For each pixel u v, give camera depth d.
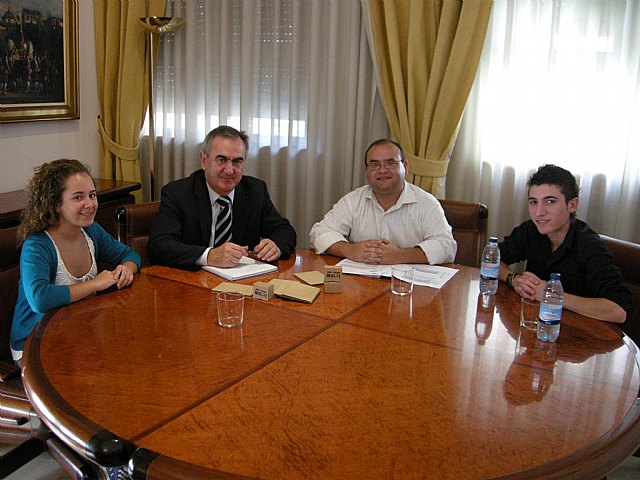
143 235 2.50
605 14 2.80
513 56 2.99
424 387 1.31
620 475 2.17
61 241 1.98
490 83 3.07
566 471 1.03
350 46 3.26
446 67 3.00
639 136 2.83
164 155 3.87
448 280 2.15
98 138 3.77
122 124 3.67
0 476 1.85
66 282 1.98
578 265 1.98
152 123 3.64
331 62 3.31
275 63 3.46
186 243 2.43
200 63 3.67
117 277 1.93
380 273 2.18
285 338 1.56
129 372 1.33
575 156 2.97
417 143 3.18
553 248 2.12
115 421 1.12
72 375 1.31
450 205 2.67
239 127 3.63
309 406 1.21
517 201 3.12
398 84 3.09
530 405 1.25
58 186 1.91
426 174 3.12
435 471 1.01
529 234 2.21
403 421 1.16
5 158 3.10
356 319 1.72
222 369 1.36
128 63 3.57
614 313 1.79
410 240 2.57
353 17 3.22
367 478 0.98
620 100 2.86
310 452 1.05
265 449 1.05
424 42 3.04
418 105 3.13
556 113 2.97
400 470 1.01
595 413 1.22
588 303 1.81
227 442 1.07
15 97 3.06
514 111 3.04
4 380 1.75
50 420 1.14
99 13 3.57
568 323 1.75
